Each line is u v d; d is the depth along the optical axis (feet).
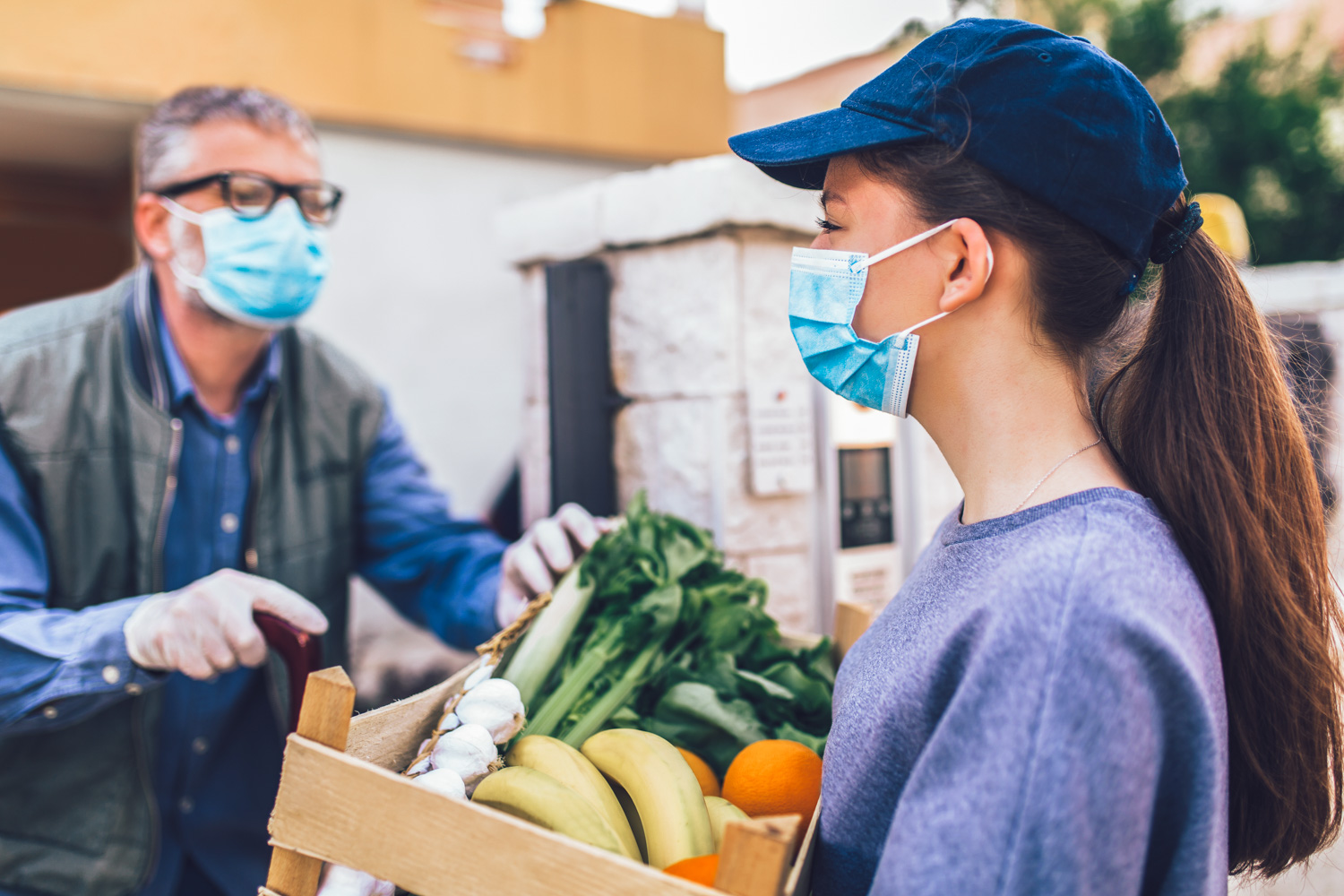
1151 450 2.69
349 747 3.15
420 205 14.76
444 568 6.96
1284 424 2.74
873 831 2.59
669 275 6.61
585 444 7.07
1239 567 2.55
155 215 5.95
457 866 2.43
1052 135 2.53
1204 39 48.60
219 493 6.34
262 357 6.51
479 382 15.48
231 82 13.02
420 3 14.46
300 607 4.43
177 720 6.04
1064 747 2.03
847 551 7.02
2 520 5.22
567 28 15.89
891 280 2.87
